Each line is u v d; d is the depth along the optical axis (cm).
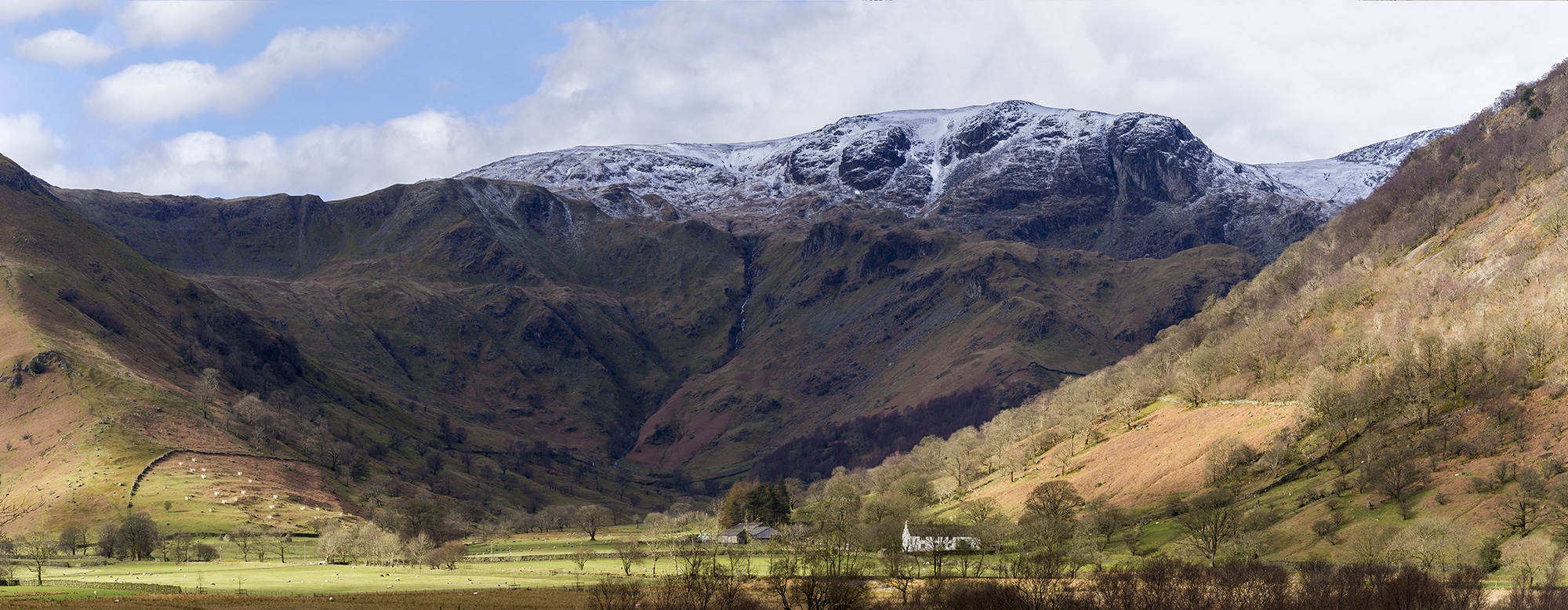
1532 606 12019
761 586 16388
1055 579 15550
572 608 15488
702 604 14738
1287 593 13675
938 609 14375
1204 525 18112
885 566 17450
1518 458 17288
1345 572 14300
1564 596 12250
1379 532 16325
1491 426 18912
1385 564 14788
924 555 19338
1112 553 19425
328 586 17912
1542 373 19900
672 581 16688
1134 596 13925
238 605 15500
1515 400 19375
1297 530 17950
